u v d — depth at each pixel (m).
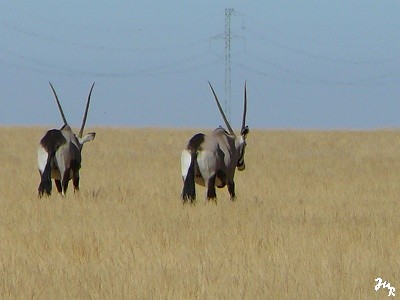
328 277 30.66
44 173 55.38
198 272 31.23
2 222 44.47
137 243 37.75
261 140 132.25
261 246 36.91
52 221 44.47
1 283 29.80
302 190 61.53
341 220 45.44
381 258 34.31
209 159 53.34
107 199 54.56
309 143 125.94
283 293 28.44
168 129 165.25
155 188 62.47
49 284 29.77
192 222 44.09
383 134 144.50
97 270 32.06
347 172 76.88
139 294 28.30
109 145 118.62
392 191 61.09
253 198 56.88
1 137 128.00
